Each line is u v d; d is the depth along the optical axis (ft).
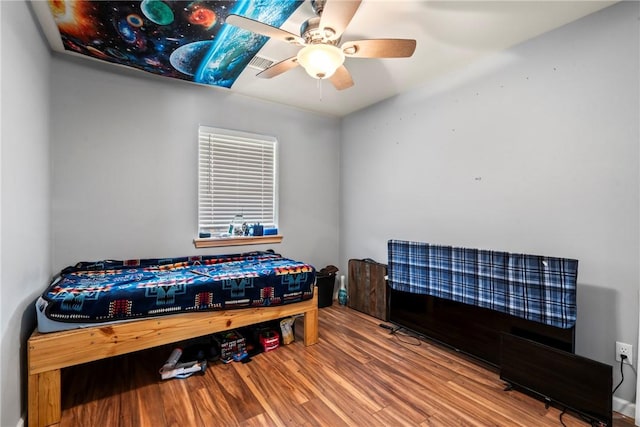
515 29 6.63
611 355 5.91
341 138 13.11
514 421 5.35
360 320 10.41
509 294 6.72
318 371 7.01
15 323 4.80
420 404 5.82
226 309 7.10
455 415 5.51
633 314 5.67
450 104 8.77
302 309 8.32
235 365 7.28
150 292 6.18
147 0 5.34
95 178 7.95
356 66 8.36
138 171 8.57
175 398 5.98
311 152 12.34
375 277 10.69
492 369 7.13
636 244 5.64
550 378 5.82
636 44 5.60
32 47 5.77
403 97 10.23
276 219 11.44
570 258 6.40
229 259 9.61
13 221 4.74
